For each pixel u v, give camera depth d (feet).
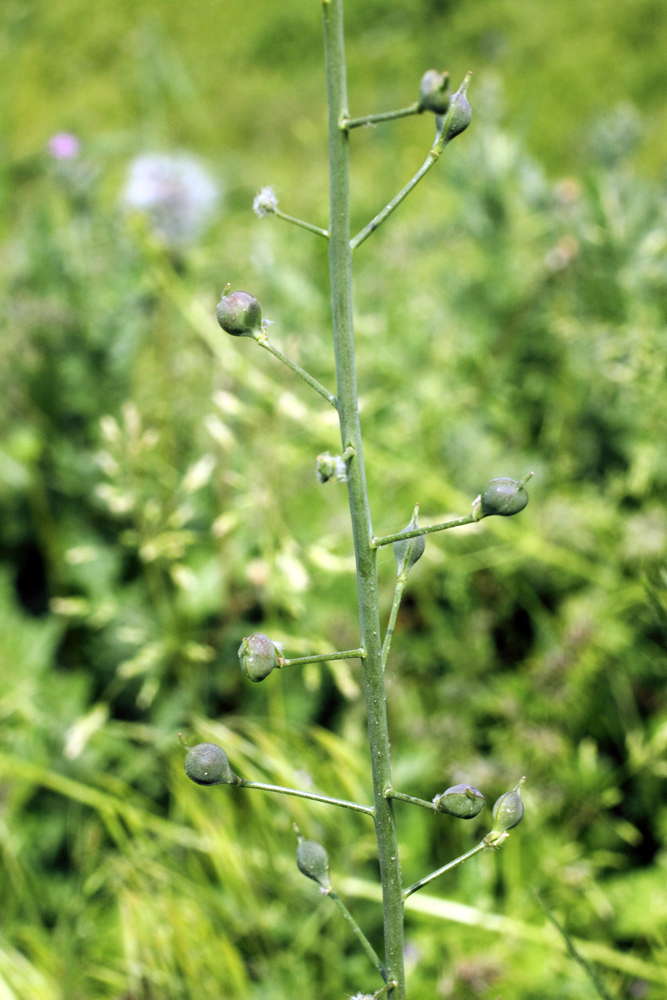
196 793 1.42
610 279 2.31
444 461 2.24
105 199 3.56
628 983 1.43
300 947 1.47
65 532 2.17
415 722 1.71
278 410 1.87
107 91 6.63
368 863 1.63
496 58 6.63
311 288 2.77
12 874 1.50
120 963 1.43
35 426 2.31
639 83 6.11
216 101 6.63
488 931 1.47
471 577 2.03
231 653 1.91
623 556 1.87
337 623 1.86
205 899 1.43
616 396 2.24
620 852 1.64
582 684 1.74
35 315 2.33
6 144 3.29
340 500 2.17
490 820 1.60
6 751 1.73
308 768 1.48
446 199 3.18
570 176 4.75
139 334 2.38
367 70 6.55
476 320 2.59
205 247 2.63
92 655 1.99
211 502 2.13
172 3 7.57
